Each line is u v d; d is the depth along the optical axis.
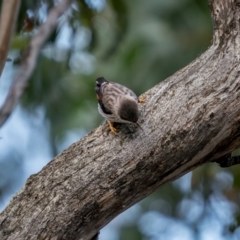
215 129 8.09
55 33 13.73
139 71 17.84
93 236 8.26
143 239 19.86
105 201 7.97
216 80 8.26
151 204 19.00
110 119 8.37
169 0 17.84
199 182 15.73
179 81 8.45
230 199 15.59
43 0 13.30
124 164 7.99
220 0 8.67
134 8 18.19
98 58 18.41
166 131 8.06
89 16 14.27
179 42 17.59
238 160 8.77
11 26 10.26
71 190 7.96
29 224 7.93
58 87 15.80
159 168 8.05
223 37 8.55
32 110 16.45
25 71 10.78
